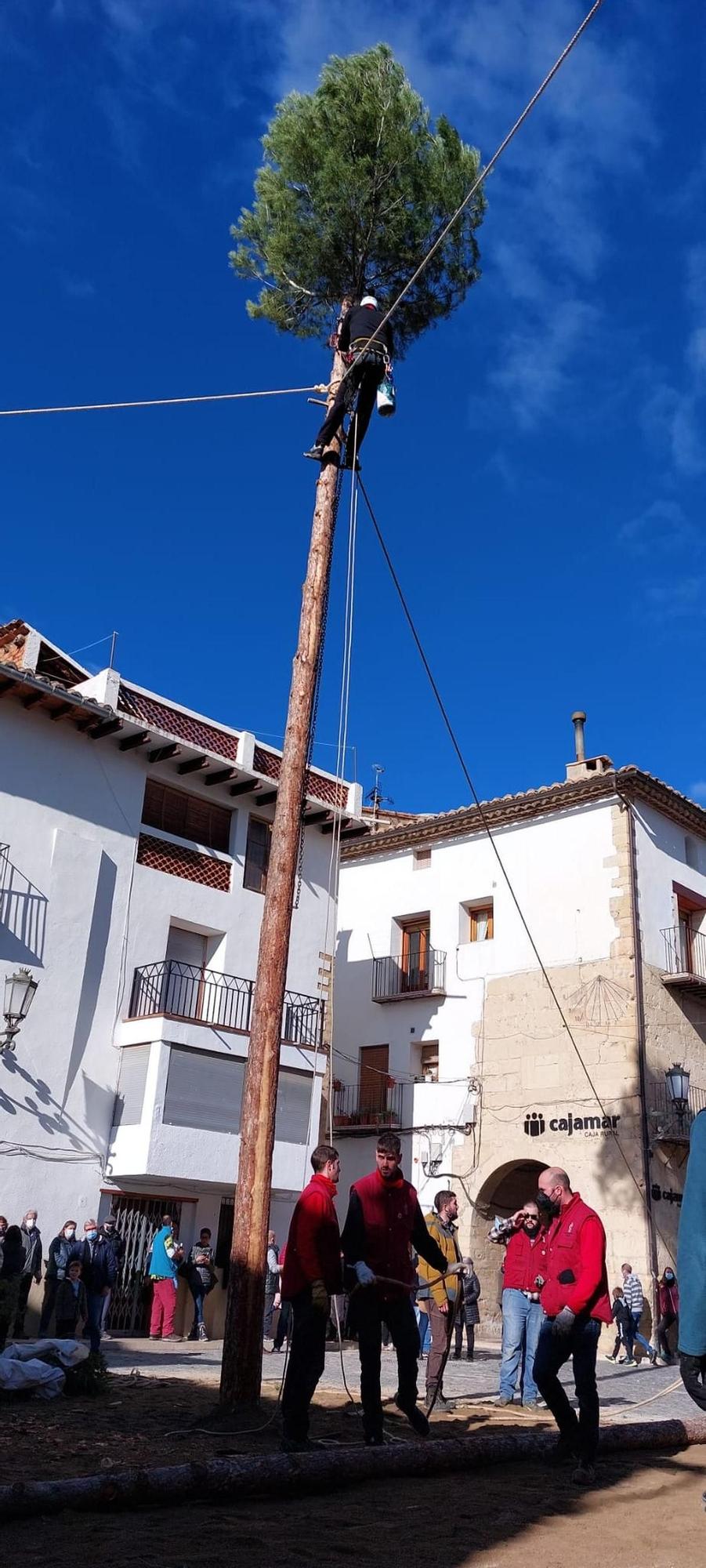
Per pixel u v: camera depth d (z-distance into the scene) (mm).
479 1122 25359
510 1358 9906
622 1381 15000
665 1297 20656
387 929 28938
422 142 13195
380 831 29297
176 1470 5402
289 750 10711
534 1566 4324
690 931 26672
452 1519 5148
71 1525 4906
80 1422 8070
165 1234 17750
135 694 21297
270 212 13328
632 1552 4562
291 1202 21500
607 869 25188
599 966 24609
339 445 11664
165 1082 19109
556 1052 24641
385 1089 27484
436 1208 10148
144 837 21328
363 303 11680
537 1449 6777
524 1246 10086
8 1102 18062
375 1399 6867
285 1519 5109
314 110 13094
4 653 21469
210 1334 18375
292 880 10312
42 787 19812
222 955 22016
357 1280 6887
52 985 19078
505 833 27359
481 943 26875
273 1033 9719
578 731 28781
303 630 11172
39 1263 16469
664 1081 23766
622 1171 22781
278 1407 8633
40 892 19297
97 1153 19031
